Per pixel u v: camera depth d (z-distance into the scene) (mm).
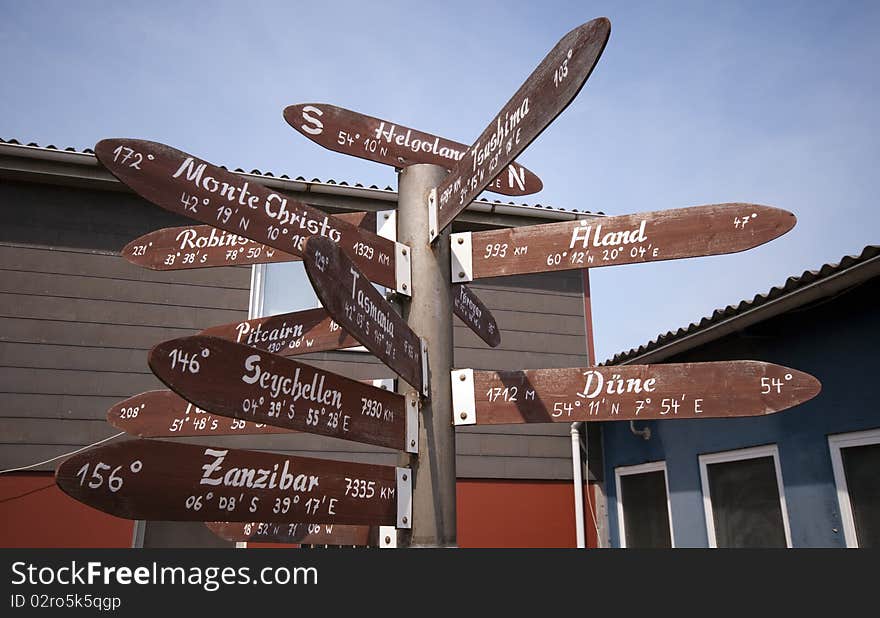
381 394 1859
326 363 6316
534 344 7027
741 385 2004
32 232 6043
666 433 5879
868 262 3568
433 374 2037
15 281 5891
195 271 6348
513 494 6508
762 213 2008
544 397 2084
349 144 2371
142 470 1333
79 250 6109
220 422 2207
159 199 1606
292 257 2217
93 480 1251
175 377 1298
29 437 5547
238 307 6348
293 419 1559
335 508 1696
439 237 2176
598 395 2080
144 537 5637
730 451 5125
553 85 1633
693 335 4910
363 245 2016
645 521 6152
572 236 2186
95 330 5949
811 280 3934
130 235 6273
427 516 1906
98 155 1515
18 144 5887
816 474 4328
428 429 1985
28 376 5688
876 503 3936
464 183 2004
